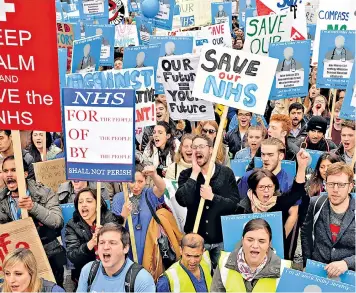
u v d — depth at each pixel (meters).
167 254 5.04
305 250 4.79
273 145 5.58
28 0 4.02
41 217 4.95
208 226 5.14
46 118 4.25
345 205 4.59
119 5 16.94
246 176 5.50
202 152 5.21
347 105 5.87
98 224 4.73
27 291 4.12
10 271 4.06
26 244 4.38
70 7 14.95
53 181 5.70
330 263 4.32
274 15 7.52
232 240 4.46
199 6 13.62
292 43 7.07
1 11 4.04
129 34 11.77
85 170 4.44
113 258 4.17
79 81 5.24
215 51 5.02
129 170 4.41
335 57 7.17
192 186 5.21
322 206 4.69
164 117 7.59
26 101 4.22
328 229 4.66
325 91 8.97
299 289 4.15
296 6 8.96
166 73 5.95
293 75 7.19
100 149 4.40
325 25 8.94
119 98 4.30
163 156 6.92
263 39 7.61
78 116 4.36
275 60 4.93
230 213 5.12
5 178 5.00
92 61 7.19
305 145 7.07
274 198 5.04
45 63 4.15
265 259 4.31
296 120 7.77
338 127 7.64
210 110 5.93
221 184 5.20
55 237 5.02
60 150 7.02
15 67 4.16
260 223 4.30
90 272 4.30
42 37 4.10
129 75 5.46
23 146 6.32
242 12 13.02
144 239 4.99
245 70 4.99
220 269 4.41
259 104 5.00
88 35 9.62
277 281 4.30
